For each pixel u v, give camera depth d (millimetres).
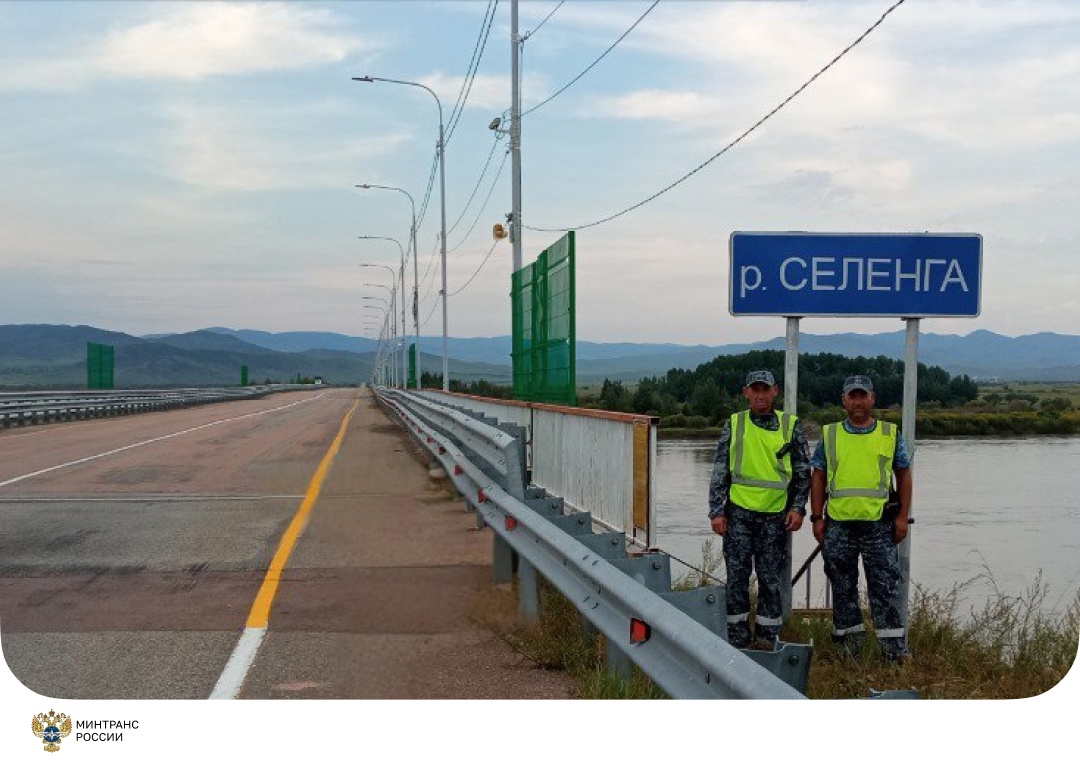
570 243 13148
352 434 31172
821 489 8031
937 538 23375
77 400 44312
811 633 8547
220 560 9961
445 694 5992
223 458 21516
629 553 8094
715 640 4234
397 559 9906
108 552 10391
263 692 5996
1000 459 49312
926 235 8555
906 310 8555
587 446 10445
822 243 8555
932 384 85375
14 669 6418
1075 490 34219
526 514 7367
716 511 8047
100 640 7125
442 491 15328
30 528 11891
